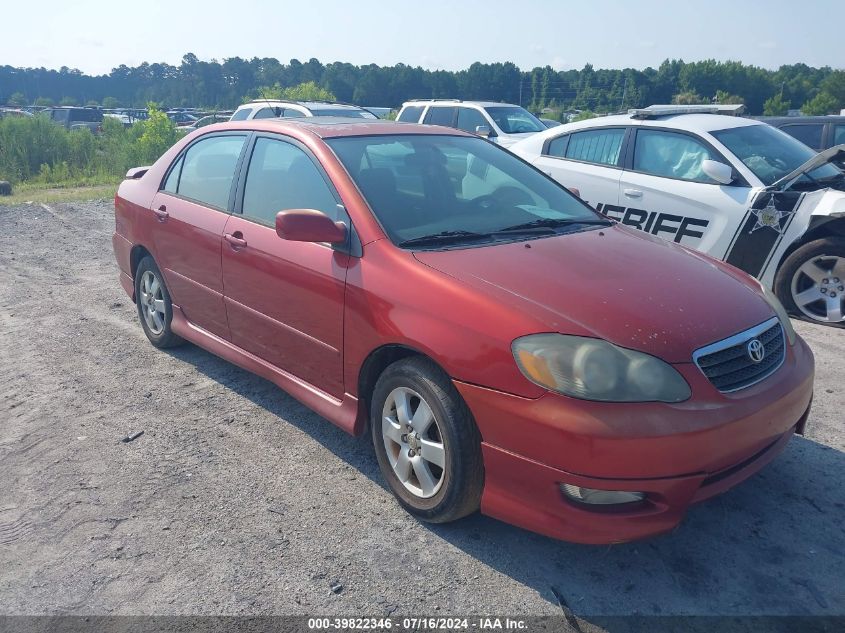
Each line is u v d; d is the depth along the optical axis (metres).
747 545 2.96
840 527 3.08
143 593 2.71
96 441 3.89
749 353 2.82
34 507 3.28
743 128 6.56
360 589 2.71
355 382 3.35
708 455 2.56
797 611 2.59
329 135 3.87
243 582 2.76
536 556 2.90
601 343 2.60
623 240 3.61
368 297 3.17
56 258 8.43
